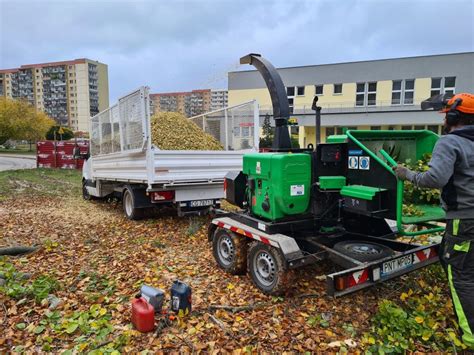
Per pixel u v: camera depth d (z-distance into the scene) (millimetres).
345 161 3730
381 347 3008
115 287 4312
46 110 94562
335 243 4109
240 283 4387
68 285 4367
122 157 8156
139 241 6316
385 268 3340
